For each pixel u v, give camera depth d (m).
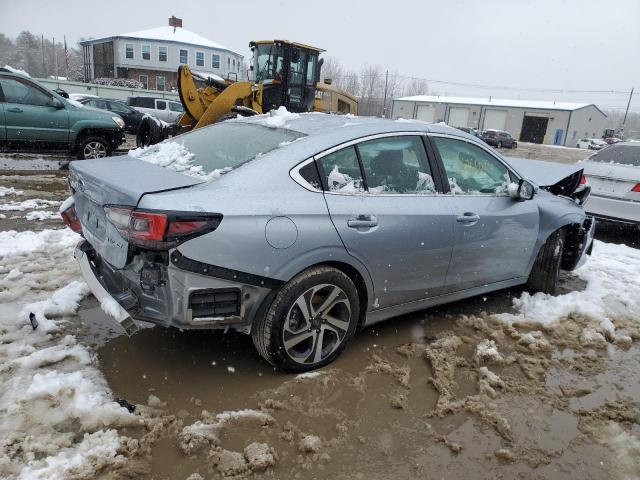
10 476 2.28
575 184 5.50
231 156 3.28
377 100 84.19
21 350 3.27
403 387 3.21
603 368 3.64
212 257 2.72
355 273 3.35
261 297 2.96
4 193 7.80
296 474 2.45
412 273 3.61
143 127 12.28
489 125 70.69
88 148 10.33
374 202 3.36
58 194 8.02
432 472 2.52
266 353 3.09
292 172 3.08
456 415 2.97
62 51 99.31
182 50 49.00
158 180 2.92
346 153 3.33
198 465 2.46
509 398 3.18
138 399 2.91
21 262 4.77
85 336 3.56
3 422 2.60
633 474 2.59
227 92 11.95
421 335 3.93
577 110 65.44
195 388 3.04
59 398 2.82
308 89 14.09
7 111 9.32
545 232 4.62
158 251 2.63
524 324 4.21
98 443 2.51
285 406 2.93
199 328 2.84
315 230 3.03
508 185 4.30
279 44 13.28
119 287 3.01
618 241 7.86
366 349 3.65
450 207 3.77
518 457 2.66
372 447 2.67
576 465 2.63
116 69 49.47
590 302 4.73
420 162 3.73
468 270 4.02
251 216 2.83
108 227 2.91
